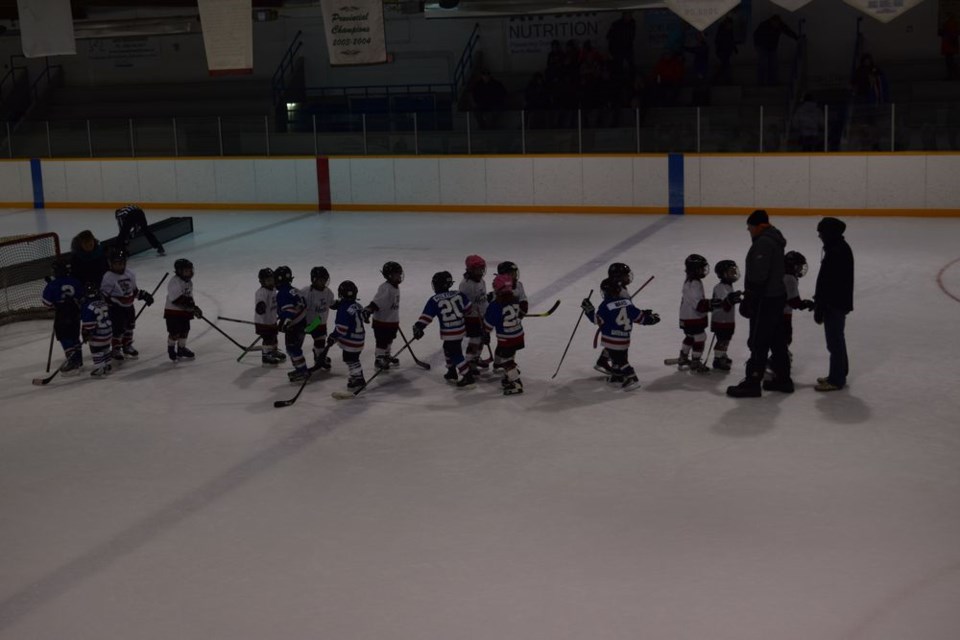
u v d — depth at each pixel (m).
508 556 6.50
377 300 10.28
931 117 20.03
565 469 7.92
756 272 9.11
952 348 11.01
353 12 16.50
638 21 26.39
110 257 11.23
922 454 8.00
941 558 6.30
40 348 12.34
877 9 12.20
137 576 6.42
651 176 21.94
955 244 17.22
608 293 9.75
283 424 9.22
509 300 9.58
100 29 24.06
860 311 12.88
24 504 7.62
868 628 5.54
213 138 25.48
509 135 23.14
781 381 9.63
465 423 9.07
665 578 6.16
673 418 9.00
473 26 27.84
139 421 9.46
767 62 24.69
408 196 23.97
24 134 27.08
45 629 5.82
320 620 5.81
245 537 6.92
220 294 15.26
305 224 22.47
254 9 24.84
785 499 7.23
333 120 24.48
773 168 21.05
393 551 6.63
